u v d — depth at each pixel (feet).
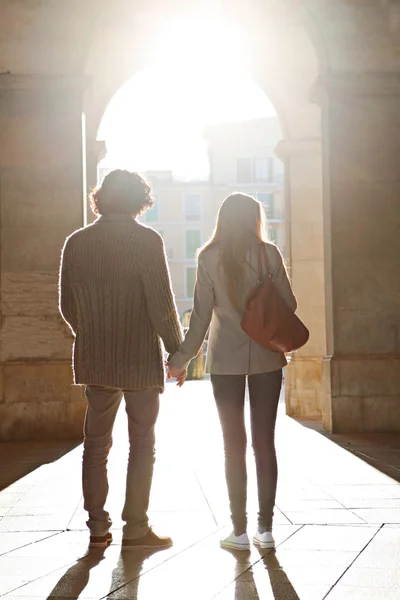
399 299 31.94
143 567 11.47
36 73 31.73
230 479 12.50
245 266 12.45
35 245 31.42
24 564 11.73
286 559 11.84
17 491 18.56
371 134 32.37
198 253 12.77
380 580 10.66
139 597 10.06
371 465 22.03
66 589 10.43
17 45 31.78
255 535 12.73
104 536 12.77
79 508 16.22
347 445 26.94
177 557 12.02
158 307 12.44
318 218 42.11
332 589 10.30
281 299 12.32
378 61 32.40
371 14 32.45
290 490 18.01
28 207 31.53
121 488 18.66
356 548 12.46
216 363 12.47
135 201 12.73
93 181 46.50
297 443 27.58
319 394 40.42
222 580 10.77
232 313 12.48
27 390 30.66
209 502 16.66
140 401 12.56
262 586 10.47
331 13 32.53
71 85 31.76
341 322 31.76
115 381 12.30
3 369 30.66
